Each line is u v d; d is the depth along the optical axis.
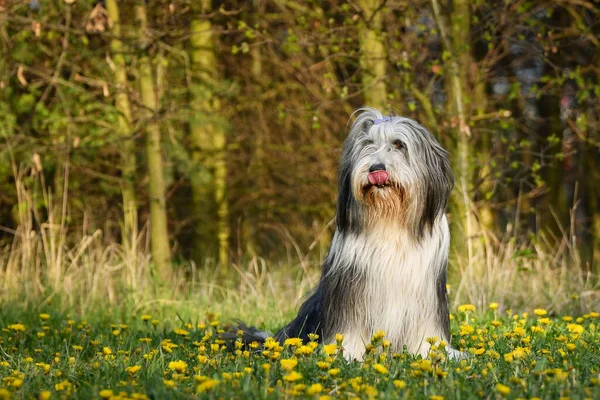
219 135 15.66
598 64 14.69
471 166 11.71
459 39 11.80
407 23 12.38
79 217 15.86
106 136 14.18
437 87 13.16
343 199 6.66
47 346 7.55
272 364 5.63
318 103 13.59
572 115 15.22
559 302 10.29
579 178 17.14
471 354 6.29
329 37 12.84
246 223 17.58
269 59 15.59
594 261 15.97
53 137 13.96
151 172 13.00
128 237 13.66
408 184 6.29
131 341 7.57
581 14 14.52
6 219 16.20
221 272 15.02
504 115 11.87
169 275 12.88
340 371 5.42
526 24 13.59
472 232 11.71
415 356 6.15
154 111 12.69
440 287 6.64
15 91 14.66
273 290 11.59
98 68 13.94
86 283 11.45
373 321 6.45
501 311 9.98
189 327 8.54
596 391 4.77
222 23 15.76
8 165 13.51
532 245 13.77
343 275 6.54
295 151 16.44
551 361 5.86
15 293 10.84
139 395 4.55
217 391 4.85
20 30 13.30
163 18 13.38
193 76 14.52
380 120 6.67
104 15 13.27
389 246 6.42
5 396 4.76
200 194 15.73
